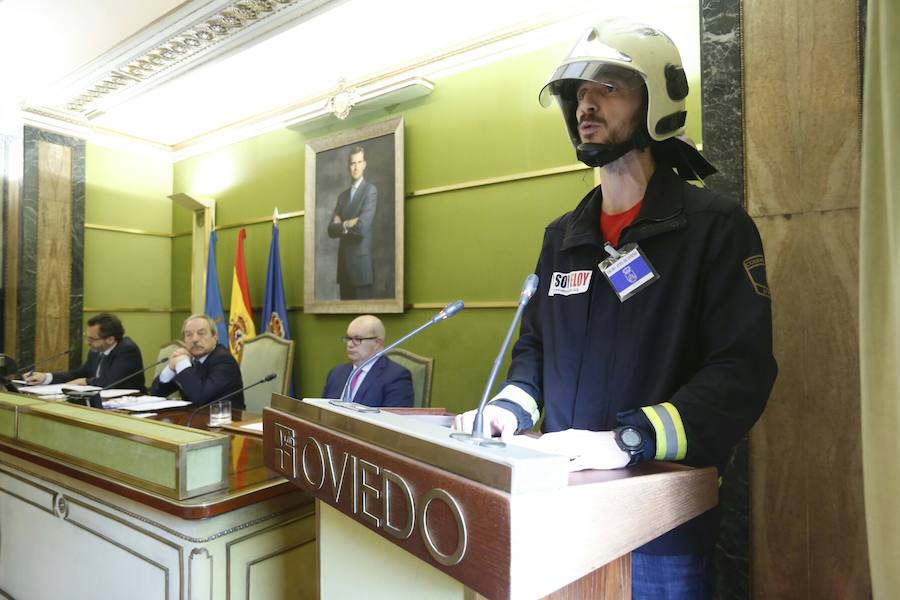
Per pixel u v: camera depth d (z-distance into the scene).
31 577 2.01
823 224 1.86
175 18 3.43
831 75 1.87
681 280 1.05
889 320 1.15
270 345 3.77
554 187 3.25
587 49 1.09
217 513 1.37
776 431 1.90
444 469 0.64
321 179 4.35
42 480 1.95
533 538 0.56
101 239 5.30
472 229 3.57
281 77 4.28
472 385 3.53
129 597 1.57
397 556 0.85
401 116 3.85
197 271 5.27
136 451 1.53
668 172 1.15
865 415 1.17
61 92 4.45
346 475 0.82
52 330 4.87
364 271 4.04
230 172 5.16
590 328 1.13
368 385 2.77
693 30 2.76
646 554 0.99
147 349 5.60
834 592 1.79
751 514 1.93
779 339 1.90
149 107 4.89
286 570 1.58
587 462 0.79
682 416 0.88
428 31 3.59
